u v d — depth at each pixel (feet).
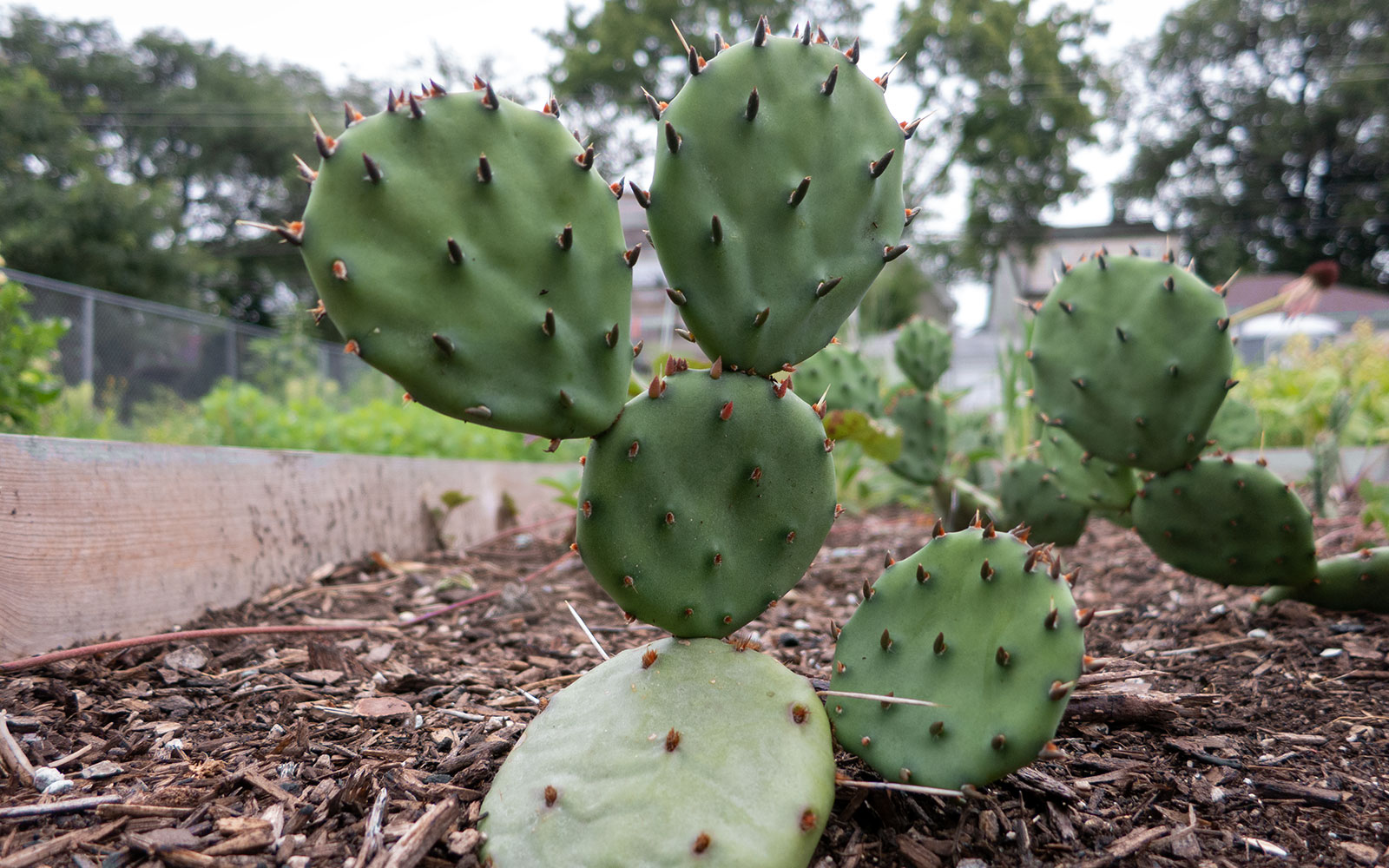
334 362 11.29
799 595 2.46
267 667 1.70
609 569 1.12
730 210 1.12
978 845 1.09
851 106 1.18
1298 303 2.89
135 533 1.83
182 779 1.23
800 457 1.17
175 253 18.63
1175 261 1.90
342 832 1.10
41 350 3.61
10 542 1.55
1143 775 1.25
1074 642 1.01
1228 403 2.82
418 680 1.65
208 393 9.53
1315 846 1.09
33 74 19.71
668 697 1.11
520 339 1.03
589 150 1.07
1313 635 1.83
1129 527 2.42
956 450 4.68
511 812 1.07
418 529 3.09
